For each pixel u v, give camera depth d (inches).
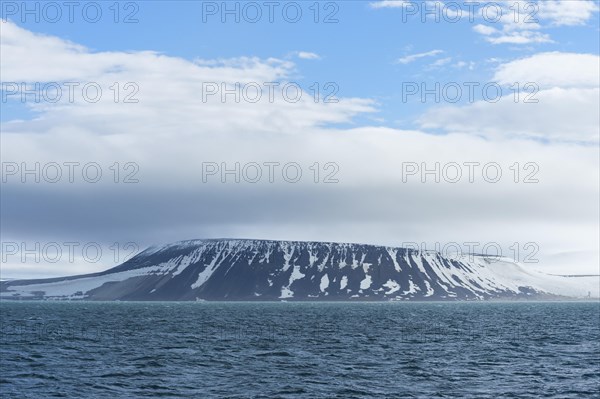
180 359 2987.2
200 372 2566.4
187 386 2236.7
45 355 3144.7
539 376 2516.0
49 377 2425.0
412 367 2755.9
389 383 2321.6
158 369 2647.6
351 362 2928.2
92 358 3021.7
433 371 2637.8
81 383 2294.5
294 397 2038.6
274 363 2864.2
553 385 2293.3
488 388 2223.2
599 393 2134.6
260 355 3186.5
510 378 2458.2
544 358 3161.9
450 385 2283.5
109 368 2672.2
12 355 3137.3
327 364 2844.5
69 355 3149.6
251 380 2367.1
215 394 2087.8
